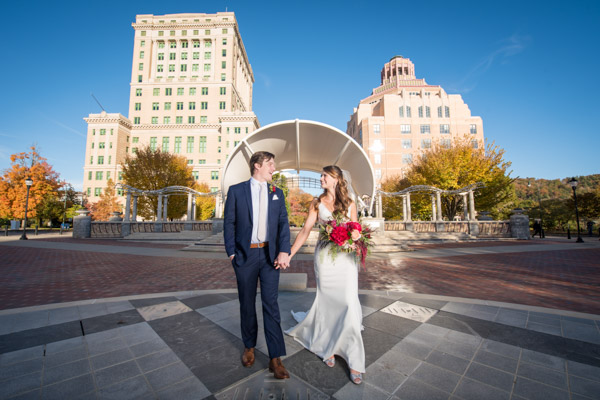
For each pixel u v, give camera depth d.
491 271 6.80
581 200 27.12
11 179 29.00
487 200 23.03
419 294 4.35
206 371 2.06
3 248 11.82
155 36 58.12
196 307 3.66
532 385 1.87
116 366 2.12
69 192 42.00
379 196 20.31
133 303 3.84
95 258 9.19
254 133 13.19
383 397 1.75
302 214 48.50
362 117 59.06
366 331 2.84
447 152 23.50
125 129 53.66
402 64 87.19
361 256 2.41
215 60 57.38
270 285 2.20
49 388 1.81
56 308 3.62
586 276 6.20
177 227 20.17
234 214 2.30
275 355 2.04
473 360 2.24
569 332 2.83
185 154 53.56
